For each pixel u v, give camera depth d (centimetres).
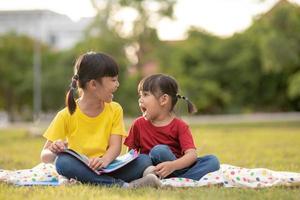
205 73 3978
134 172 548
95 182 539
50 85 4359
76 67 562
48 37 6612
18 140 1816
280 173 566
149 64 4331
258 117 3744
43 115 4044
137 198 459
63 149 541
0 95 4894
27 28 6638
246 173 562
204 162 570
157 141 586
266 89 3975
